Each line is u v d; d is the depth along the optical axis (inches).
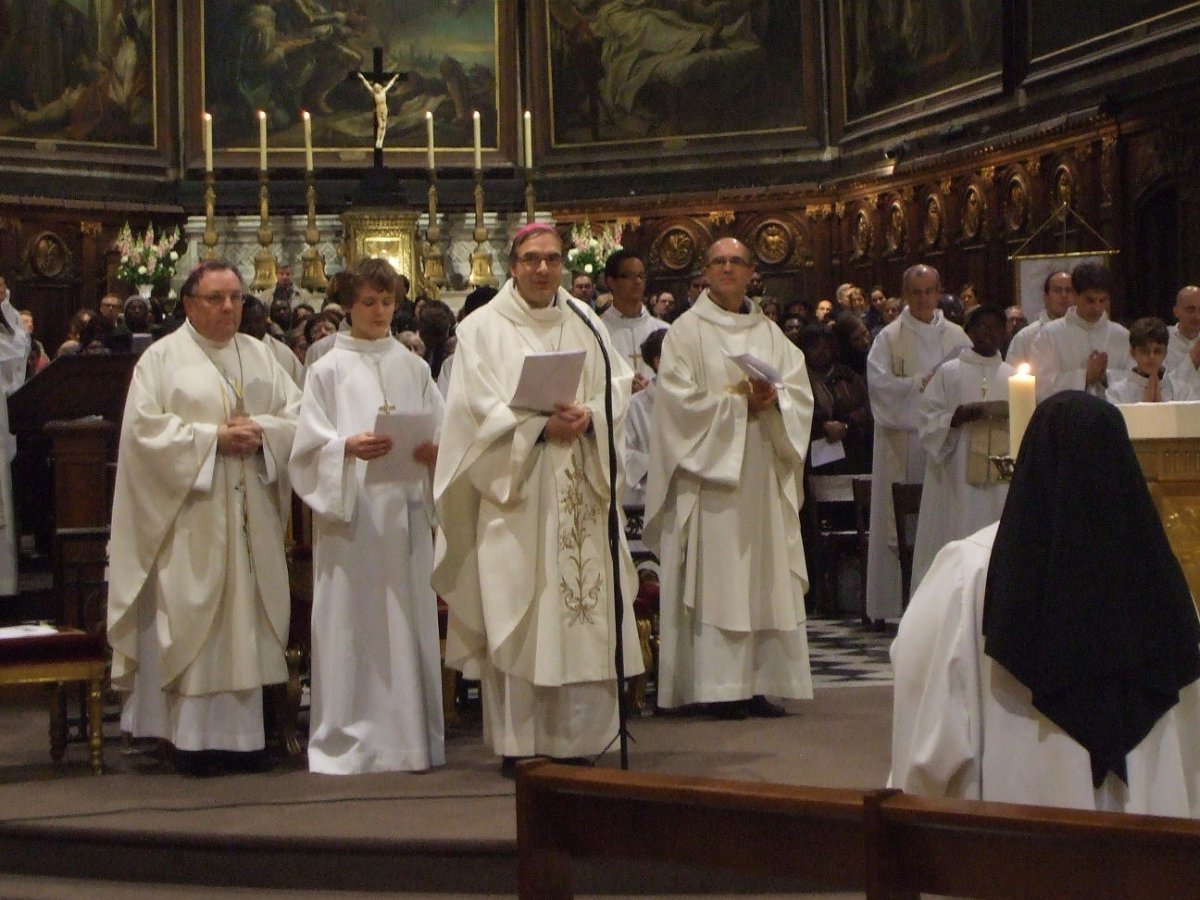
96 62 831.7
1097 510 150.1
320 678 272.1
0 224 792.9
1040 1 689.0
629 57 879.1
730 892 220.8
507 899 219.0
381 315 283.4
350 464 268.4
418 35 877.2
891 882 132.0
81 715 302.8
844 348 528.1
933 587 160.9
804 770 260.8
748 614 305.6
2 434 436.1
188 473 267.7
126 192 844.0
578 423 257.0
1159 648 149.5
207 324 279.0
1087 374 370.0
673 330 315.3
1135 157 630.5
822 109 860.0
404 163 874.1
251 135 864.3
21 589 464.1
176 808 244.1
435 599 279.4
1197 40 589.6
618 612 252.5
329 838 224.7
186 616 267.0
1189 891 120.0
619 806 147.8
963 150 741.9
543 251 268.1
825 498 479.5
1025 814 127.0
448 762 279.0
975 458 390.9
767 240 868.0
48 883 232.7
